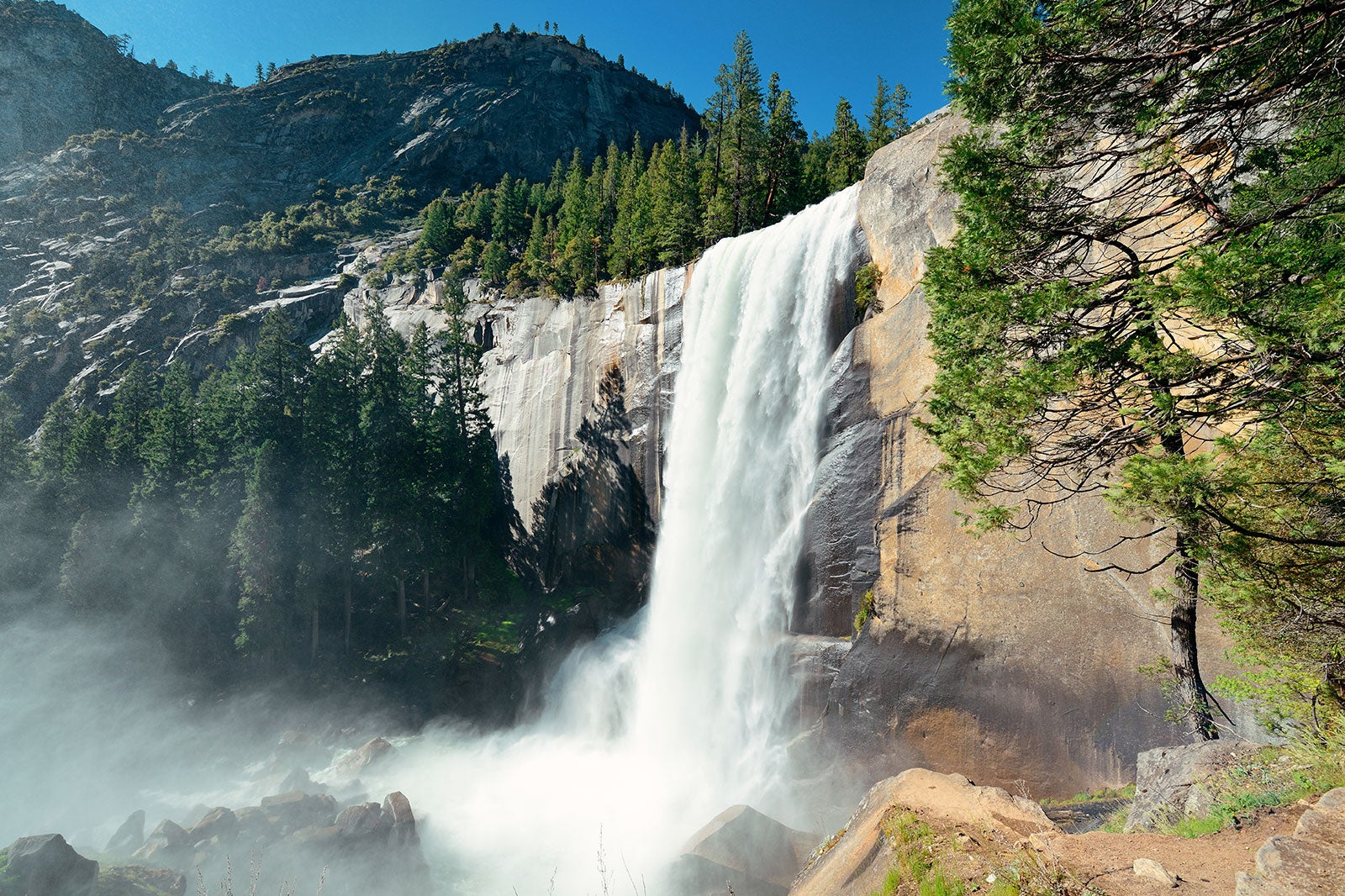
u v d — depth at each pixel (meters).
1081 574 20.97
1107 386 9.74
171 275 127.69
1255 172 10.32
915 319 29.02
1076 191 10.41
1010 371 10.34
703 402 43.47
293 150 199.12
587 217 78.19
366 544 51.28
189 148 185.12
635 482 49.41
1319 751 9.35
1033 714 21.20
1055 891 7.11
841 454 31.17
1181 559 12.45
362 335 85.25
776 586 34.38
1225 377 8.29
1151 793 11.36
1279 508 8.48
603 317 55.53
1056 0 9.16
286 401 55.41
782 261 39.28
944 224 28.88
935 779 11.19
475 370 63.25
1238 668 16.48
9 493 52.53
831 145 78.19
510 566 60.12
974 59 9.65
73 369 111.06
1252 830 8.07
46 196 159.50
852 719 26.28
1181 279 7.46
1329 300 6.57
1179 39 8.69
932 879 8.12
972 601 23.81
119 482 52.75
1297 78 8.09
